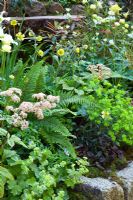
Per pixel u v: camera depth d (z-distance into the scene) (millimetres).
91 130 2748
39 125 2555
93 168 2582
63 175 2402
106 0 4344
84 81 3104
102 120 2715
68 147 2490
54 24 3600
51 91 2857
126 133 2725
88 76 3043
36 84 2719
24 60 3527
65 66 3164
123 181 2518
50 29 3568
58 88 2947
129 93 3303
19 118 2221
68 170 2373
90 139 2740
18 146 2482
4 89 2701
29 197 2139
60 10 4039
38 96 2320
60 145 2561
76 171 2387
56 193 2348
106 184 2420
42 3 3877
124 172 2607
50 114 2541
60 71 3150
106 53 3475
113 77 3219
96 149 2709
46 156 2348
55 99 2326
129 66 3400
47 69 2926
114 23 3594
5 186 2242
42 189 2186
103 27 3582
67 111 2555
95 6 3566
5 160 2309
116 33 3562
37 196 2242
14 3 3703
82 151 2688
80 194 2406
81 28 3568
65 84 2918
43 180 2223
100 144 2709
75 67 3166
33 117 2580
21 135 2480
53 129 2518
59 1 4234
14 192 2197
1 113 2494
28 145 2430
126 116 2643
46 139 2568
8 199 2229
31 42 3535
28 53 3523
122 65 3365
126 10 4562
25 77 2695
